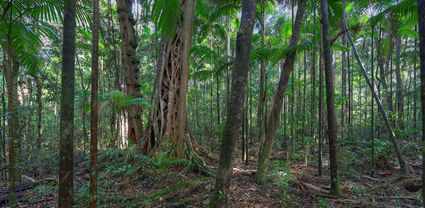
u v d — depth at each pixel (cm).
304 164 673
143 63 1334
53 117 1061
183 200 399
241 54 304
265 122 714
